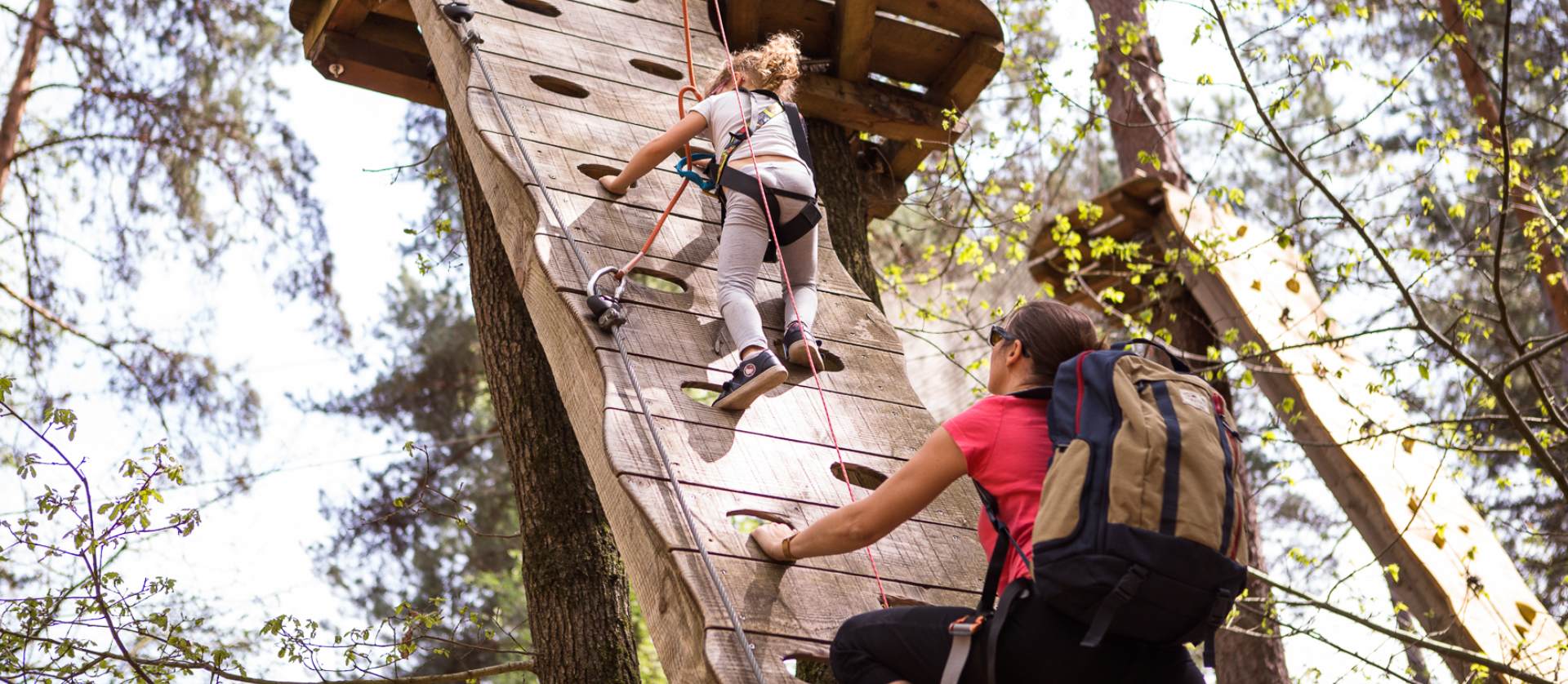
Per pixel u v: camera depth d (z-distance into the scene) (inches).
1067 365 91.4
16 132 457.1
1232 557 86.0
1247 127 270.2
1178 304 361.4
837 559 124.1
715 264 161.9
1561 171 273.3
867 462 140.6
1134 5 397.7
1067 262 361.4
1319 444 261.7
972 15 243.3
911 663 92.7
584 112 185.3
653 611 119.7
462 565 636.1
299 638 196.5
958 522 135.8
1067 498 84.2
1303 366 305.1
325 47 239.5
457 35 195.3
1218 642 349.1
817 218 149.2
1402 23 504.1
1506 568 278.8
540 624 211.6
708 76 208.5
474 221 238.1
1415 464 295.4
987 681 86.9
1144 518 82.0
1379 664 241.1
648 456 128.2
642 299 150.3
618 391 134.7
